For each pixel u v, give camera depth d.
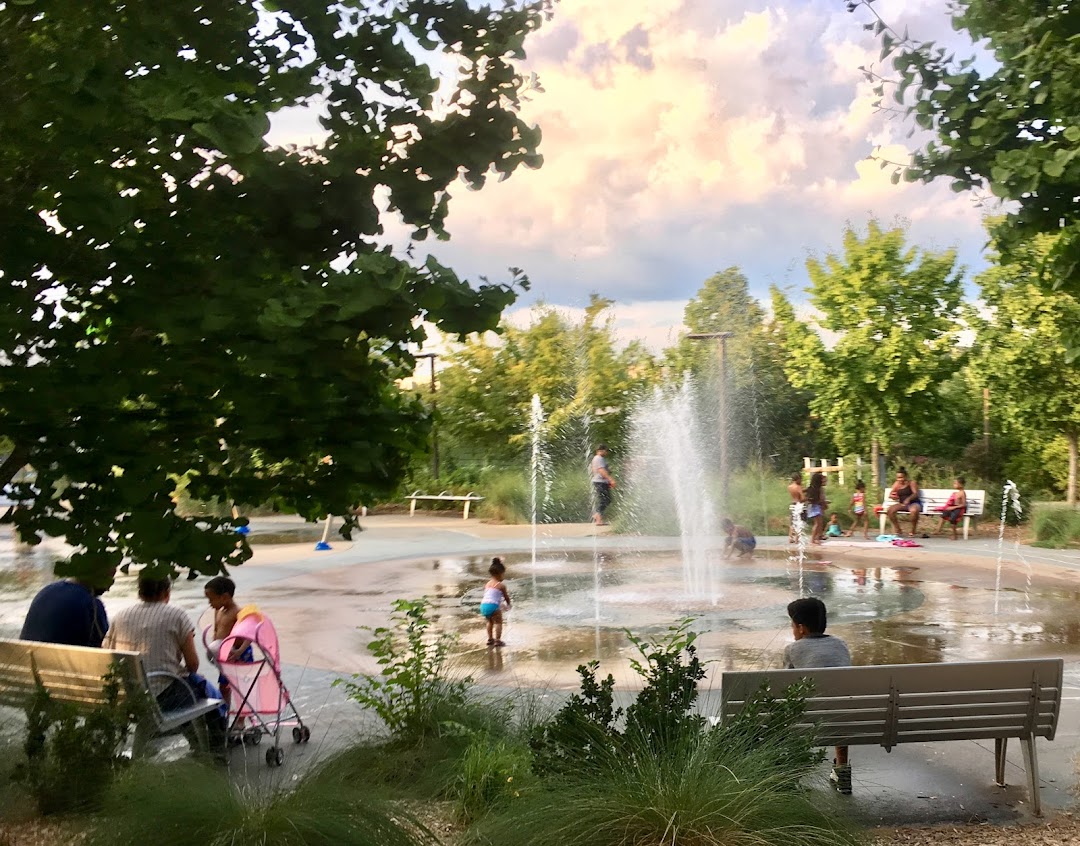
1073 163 5.37
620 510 27.39
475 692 6.98
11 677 6.21
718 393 37.25
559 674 9.21
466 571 17.62
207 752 5.98
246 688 6.62
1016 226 6.07
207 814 4.40
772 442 38.66
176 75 3.35
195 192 3.88
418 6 4.14
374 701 6.34
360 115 4.08
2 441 3.84
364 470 3.71
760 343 39.41
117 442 3.70
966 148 6.11
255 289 3.50
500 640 10.85
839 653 6.07
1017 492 26.16
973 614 12.81
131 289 3.70
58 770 5.31
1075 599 14.07
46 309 3.86
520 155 4.19
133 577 16.66
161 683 6.40
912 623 12.16
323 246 4.04
